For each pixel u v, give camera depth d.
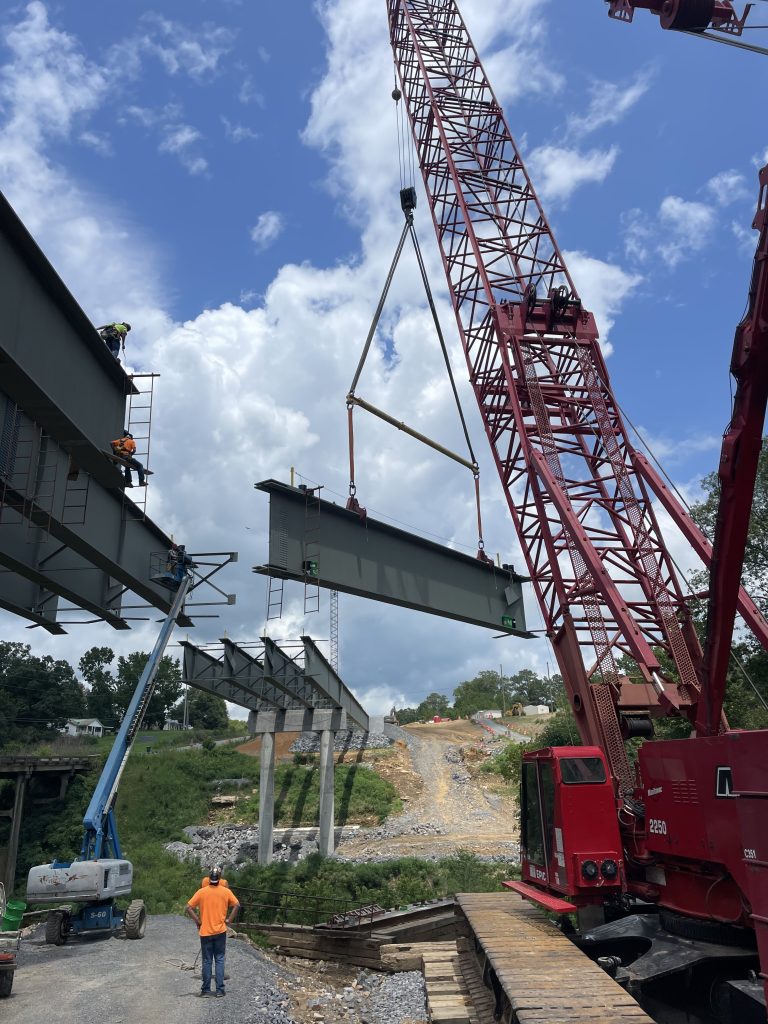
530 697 149.88
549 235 28.73
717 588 11.99
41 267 13.73
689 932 10.92
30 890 18.67
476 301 28.30
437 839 46.53
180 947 18.59
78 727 96.00
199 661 40.44
